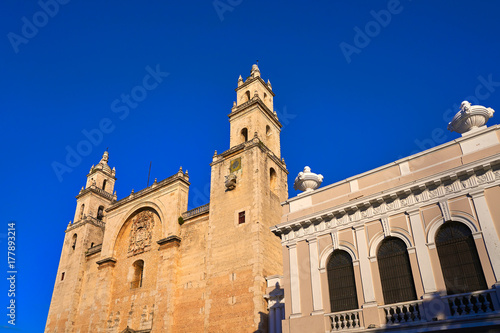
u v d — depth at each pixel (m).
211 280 39.47
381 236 22.05
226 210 42.69
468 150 20.94
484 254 18.53
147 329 42.38
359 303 21.33
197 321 39.22
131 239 52.12
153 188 52.09
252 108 49.69
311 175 28.14
